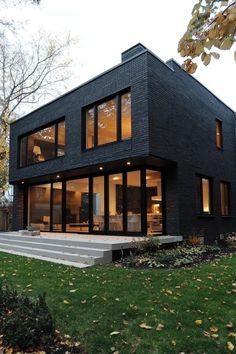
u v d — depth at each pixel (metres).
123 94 10.13
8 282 5.70
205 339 3.28
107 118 10.58
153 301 4.43
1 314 3.53
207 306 4.24
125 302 4.40
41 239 10.23
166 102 10.07
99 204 11.58
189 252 8.58
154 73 9.57
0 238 12.42
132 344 3.20
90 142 11.20
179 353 3.01
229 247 10.65
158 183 10.61
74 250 8.40
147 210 10.00
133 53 10.98
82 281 5.64
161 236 9.82
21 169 14.61
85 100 11.32
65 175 12.82
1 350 3.01
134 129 9.38
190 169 11.23
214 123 13.84
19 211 15.52
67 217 13.05
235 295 4.74
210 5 2.58
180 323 3.67
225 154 14.57
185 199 10.68
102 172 11.62
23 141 15.14
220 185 13.75
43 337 3.15
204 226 11.84
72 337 3.38
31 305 3.60
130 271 6.43
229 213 14.53
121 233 10.56
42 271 6.61
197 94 12.45
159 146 9.42
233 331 3.48
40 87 21.41
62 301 4.51
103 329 3.56
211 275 6.02
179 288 5.09
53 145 13.01
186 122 11.27
